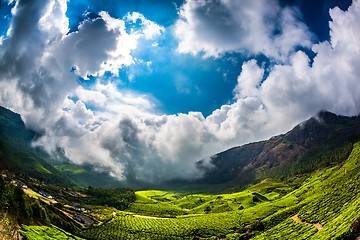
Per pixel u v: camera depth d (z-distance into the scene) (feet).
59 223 599.16
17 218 447.01
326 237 454.81
